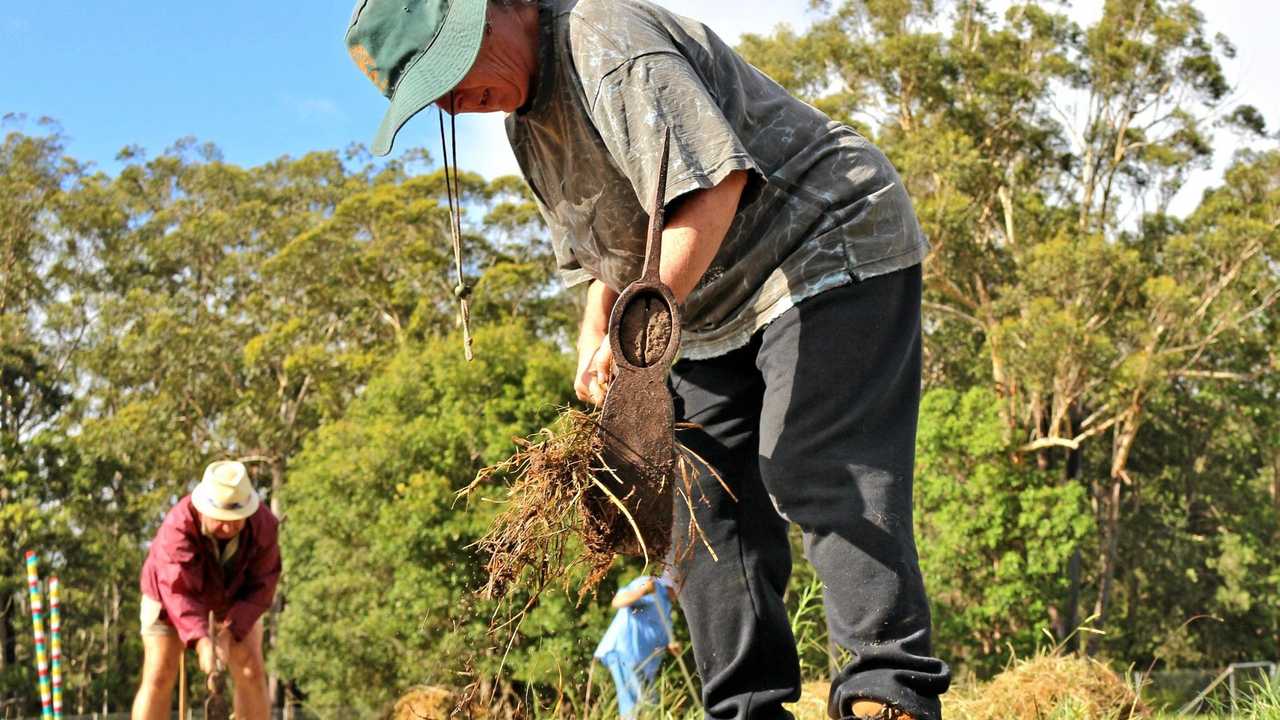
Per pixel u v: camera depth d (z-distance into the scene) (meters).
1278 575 32.94
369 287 34.84
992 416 25.88
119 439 33.06
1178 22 29.56
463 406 21.94
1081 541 25.62
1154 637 32.44
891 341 1.96
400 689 19.86
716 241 1.75
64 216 38.22
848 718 1.80
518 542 1.84
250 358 33.50
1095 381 26.11
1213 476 34.50
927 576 25.22
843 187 1.97
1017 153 31.02
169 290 39.81
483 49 1.86
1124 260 26.16
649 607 5.16
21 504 30.72
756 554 2.18
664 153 1.72
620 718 3.22
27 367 36.38
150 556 4.39
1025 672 4.08
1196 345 27.73
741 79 1.99
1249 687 3.09
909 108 30.59
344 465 21.86
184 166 42.06
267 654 28.34
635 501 1.77
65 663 30.62
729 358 2.18
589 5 1.88
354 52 1.90
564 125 1.93
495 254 35.41
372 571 21.20
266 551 4.48
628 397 1.76
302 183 41.97
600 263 2.12
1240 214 29.72
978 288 28.14
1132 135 30.64
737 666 2.15
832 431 1.90
